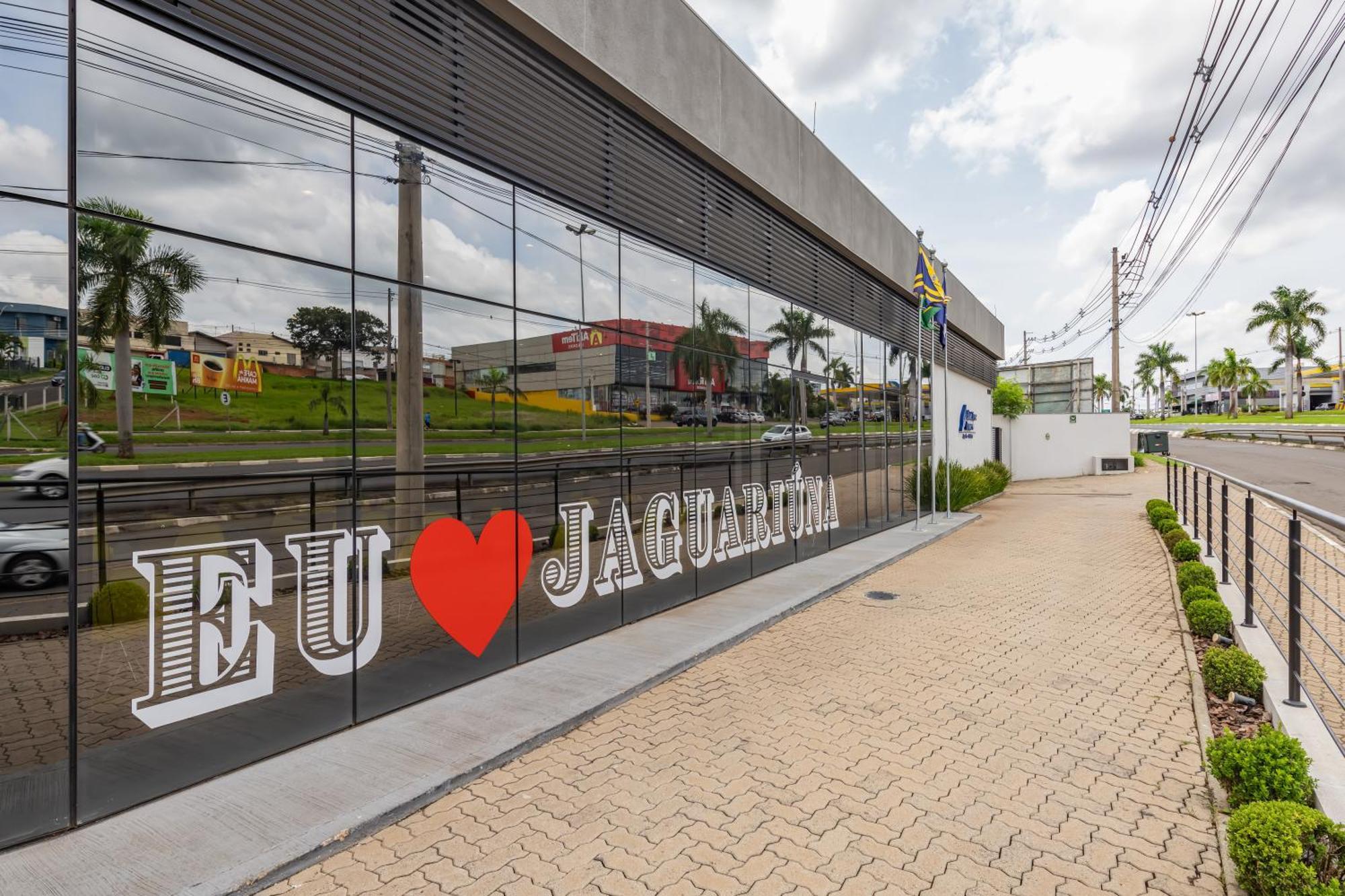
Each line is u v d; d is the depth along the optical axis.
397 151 5.48
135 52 4.00
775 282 11.24
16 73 3.56
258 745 4.48
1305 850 3.04
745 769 4.45
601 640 7.16
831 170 12.90
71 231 3.73
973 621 7.97
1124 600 8.88
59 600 3.64
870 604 8.91
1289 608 5.05
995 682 6.01
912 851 3.53
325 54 4.93
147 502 4.00
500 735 4.81
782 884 3.27
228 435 4.39
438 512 5.77
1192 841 3.60
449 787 4.18
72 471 3.70
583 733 5.04
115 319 3.89
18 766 3.50
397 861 3.49
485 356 6.22
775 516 11.07
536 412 6.77
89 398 3.78
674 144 8.82
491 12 6.25
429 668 5.63
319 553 4.89
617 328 7.85
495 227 6.34
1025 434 32.97
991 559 11.99
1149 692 5.71
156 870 3.30
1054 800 4.03
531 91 6.68
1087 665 6.41
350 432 5.12
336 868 3.44
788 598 8.83
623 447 7.93
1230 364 81.69
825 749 4.73
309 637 4.80
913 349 18.53
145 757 3.95
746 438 10.39
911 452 18.28
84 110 3.79
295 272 4.78
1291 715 4.80
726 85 9.52
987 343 26.55
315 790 4.05
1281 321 63.97
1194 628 7.29
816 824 3.79
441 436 5.81
